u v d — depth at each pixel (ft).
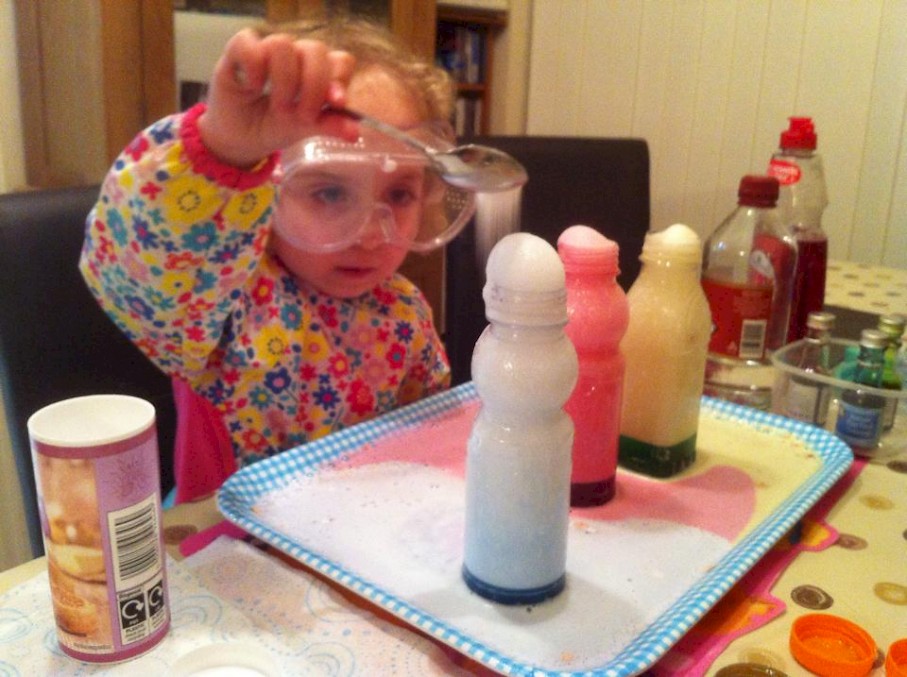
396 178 2.81
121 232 2.09
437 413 2.57
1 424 4.14
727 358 2.89
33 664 1.44
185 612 1.58
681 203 7.12
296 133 1.83
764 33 6.31
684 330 2.11
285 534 1.85
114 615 1.43
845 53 5.94
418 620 1.52
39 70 4.53
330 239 2.67
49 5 4.48
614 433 2.02
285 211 2.61
